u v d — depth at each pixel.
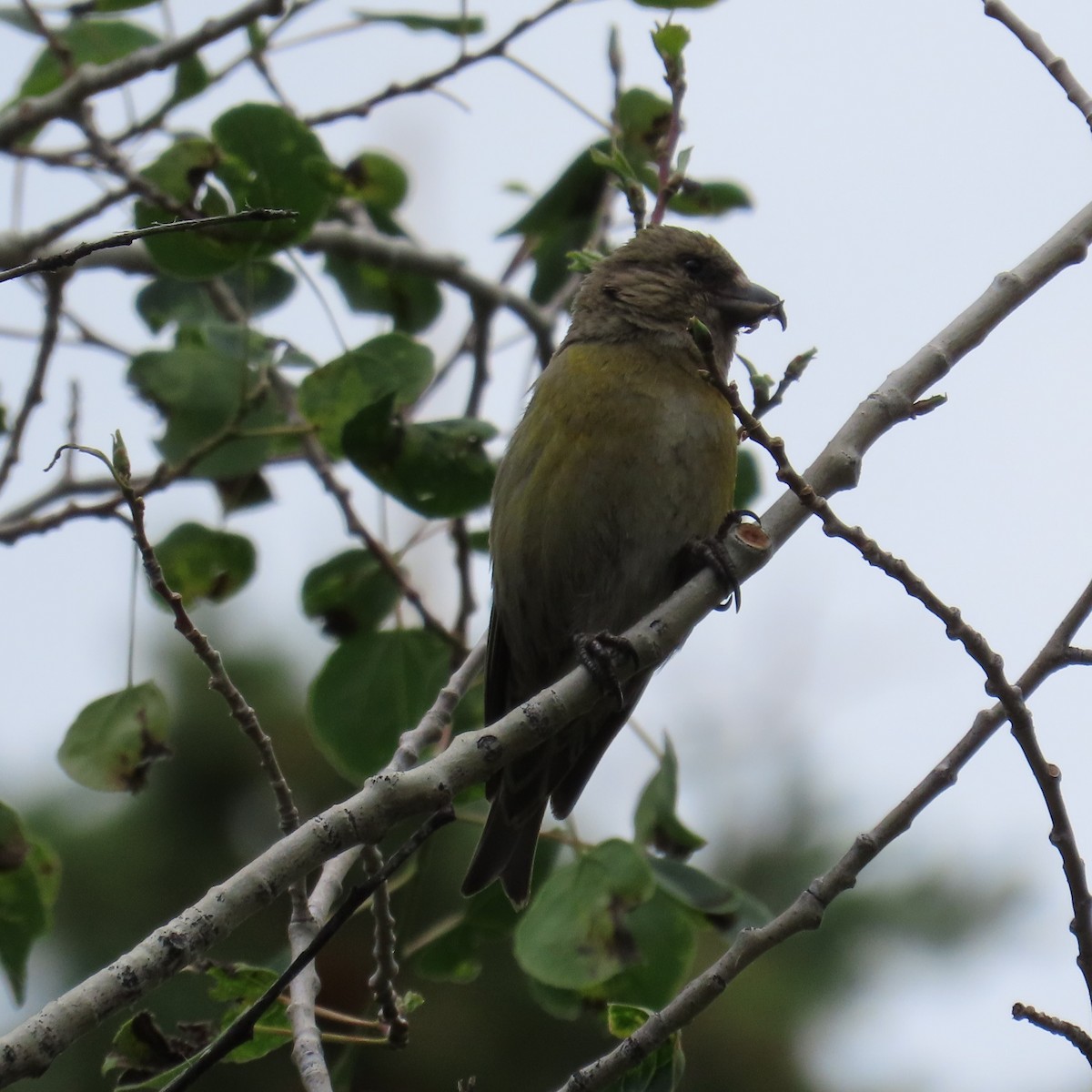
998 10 7.30
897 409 7.00
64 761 8.42
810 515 7.34
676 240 9.55
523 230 11.34
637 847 8.17
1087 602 6.20
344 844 5.85
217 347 10.35
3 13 10.68
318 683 9.61
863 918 12.93
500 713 9.43
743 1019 12.42
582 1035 12.38
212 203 9.56
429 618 9.73
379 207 11.38
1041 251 7.21
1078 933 5.93
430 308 12.03
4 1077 5.03
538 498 8.74
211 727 12.91
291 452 10.94
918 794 6.20
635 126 10.37
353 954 11.85
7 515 10.77
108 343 10.97
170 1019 10.52
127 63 9.75
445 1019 12.37
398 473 9.57
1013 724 6.00
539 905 8.13
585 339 9.23
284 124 9.45
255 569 10.25
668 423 8.70
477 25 10.16
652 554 8.71
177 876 12.81
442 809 5.70
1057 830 5.97
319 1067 6.40
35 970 12.45
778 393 6.50
